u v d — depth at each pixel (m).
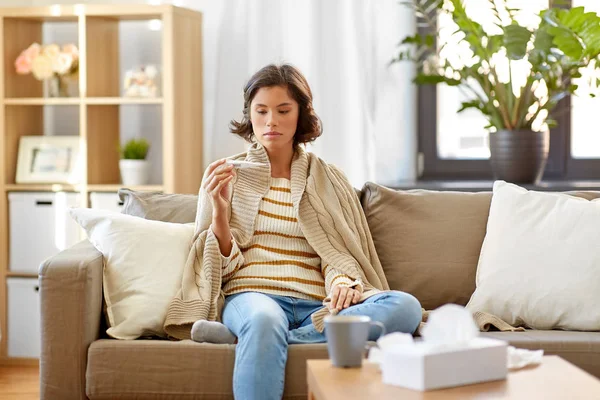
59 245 4.37
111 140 4.61
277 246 2.91
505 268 2.92
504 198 3.09
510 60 4.10
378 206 3.19
